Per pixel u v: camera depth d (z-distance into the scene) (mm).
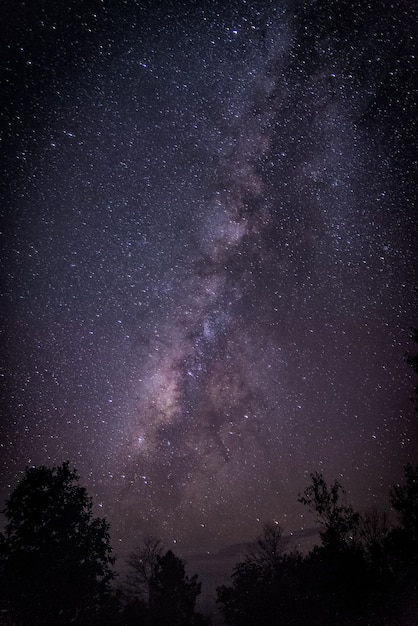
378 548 11445
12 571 12219
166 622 17312
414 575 10922
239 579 16750
